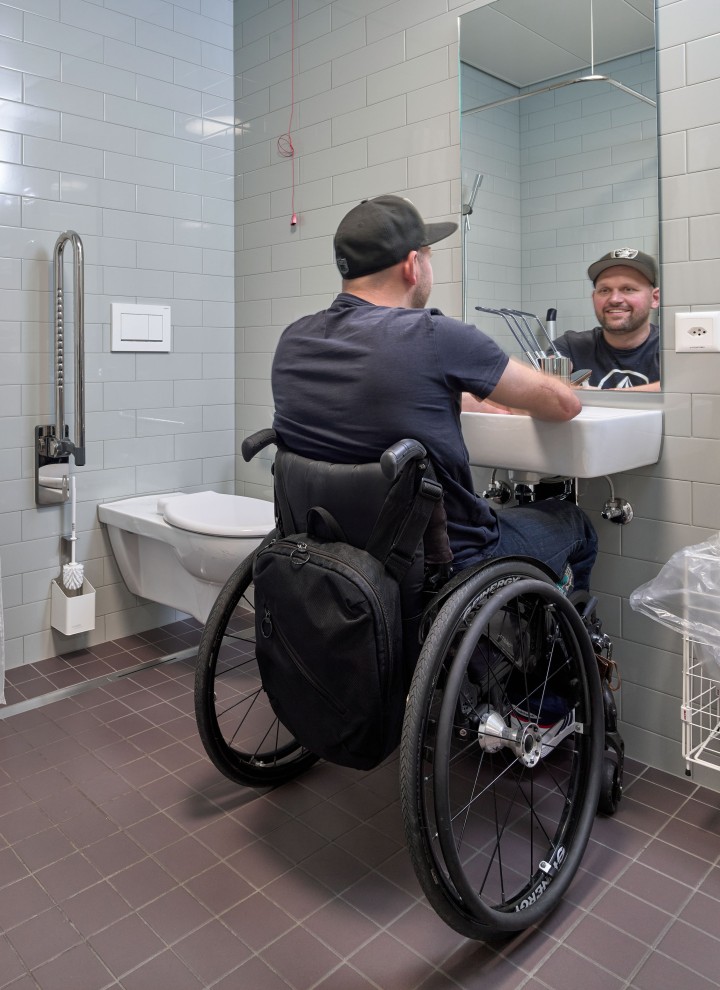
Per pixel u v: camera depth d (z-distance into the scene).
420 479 1.26
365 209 1.43
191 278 2.73
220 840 1.55
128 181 2.52
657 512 1.77
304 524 1.40
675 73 1.62
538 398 1.42
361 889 1.41
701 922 1.33
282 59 2.56
